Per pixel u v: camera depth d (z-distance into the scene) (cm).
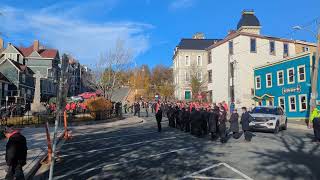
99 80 5850
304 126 3072
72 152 1559
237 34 5028
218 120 1967
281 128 2608
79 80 8275
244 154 1438
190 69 6900
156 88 8950
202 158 1354
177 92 7262
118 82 6334
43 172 1154
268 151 1516
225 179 1001
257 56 5059
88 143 1862
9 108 3469
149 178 1033
